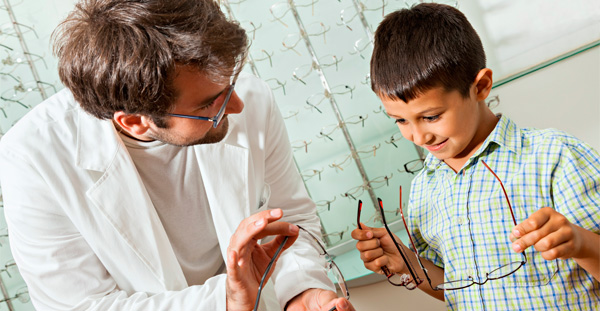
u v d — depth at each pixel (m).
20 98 1.58
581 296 0.92
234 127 1.12
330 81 1.60
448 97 0.92
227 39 0.83
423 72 0.91
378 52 1.00
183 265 1.17
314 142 1.63
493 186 0.99
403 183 1.62
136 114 0.90
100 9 0.86
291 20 1.58
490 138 1.00
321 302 0.90
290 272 1.00
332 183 1.64
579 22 1.56
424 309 1.49
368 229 1.07
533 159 0.96
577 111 1.59
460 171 1.03
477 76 0.95
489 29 1.64
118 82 0.84
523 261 0.91
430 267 1.11
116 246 1.07
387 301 1.51
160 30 0.82
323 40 1.58
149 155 1.06
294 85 1.61
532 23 1.60
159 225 1.07
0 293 1.53
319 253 1.12
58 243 1.06
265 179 1.25
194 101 0.86
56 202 1.05
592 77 1.56
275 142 1.23
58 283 1.05
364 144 1.62
